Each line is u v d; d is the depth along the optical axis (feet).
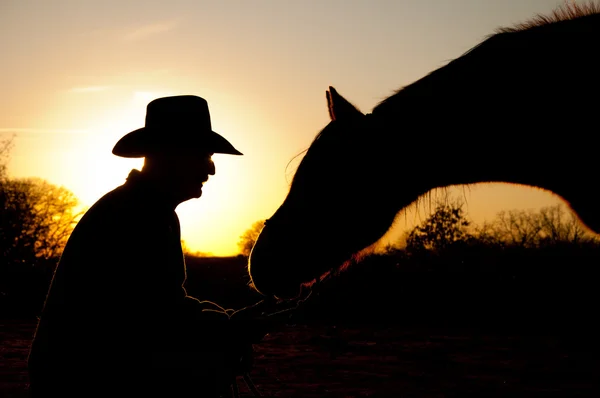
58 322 10.46
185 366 10.82
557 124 14.11
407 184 14.32
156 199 11.04
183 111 11.35
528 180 14.73
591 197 14.43
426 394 29.14
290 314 11.73
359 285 87.40
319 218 13.99
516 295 87.35
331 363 40.57
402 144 14.19
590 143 14.06
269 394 29.01
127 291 10.46
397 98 14.60
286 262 13.96
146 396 10.61
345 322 80.89
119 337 10.44
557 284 86.48
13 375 32.48
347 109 14.38
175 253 11.09
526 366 39.32
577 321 76.59
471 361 41.98
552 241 92.27
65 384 10.34
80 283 10.47
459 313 87.20
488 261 89.35
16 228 143.43
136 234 10.62
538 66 14.26
